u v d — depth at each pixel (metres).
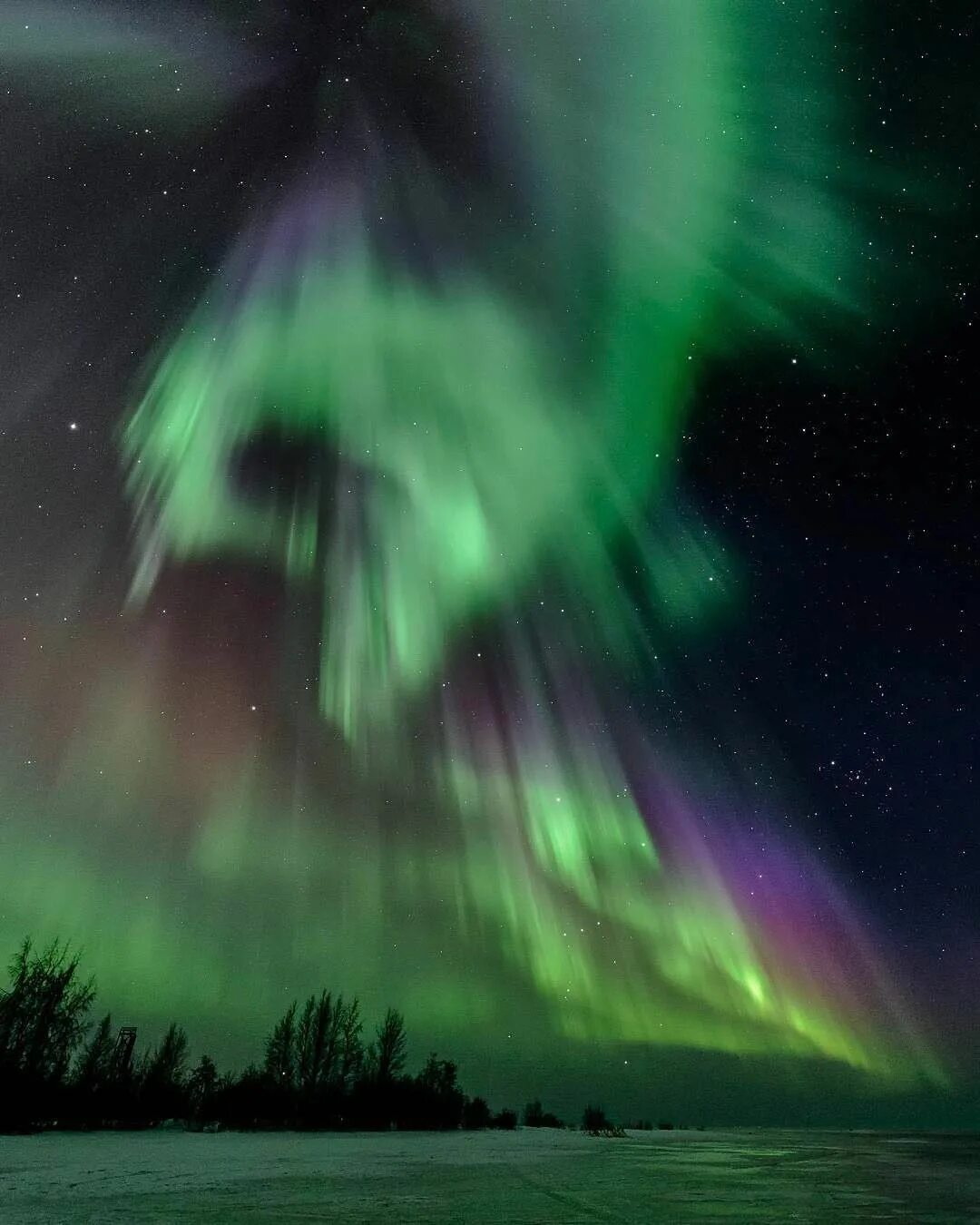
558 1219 10.70
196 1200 11.80
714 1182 16.42
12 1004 29.98
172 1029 39.59
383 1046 44.97
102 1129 33.16
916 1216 11.77
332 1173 16.64
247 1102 39.47
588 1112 54.97
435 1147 27.33
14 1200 11.65
